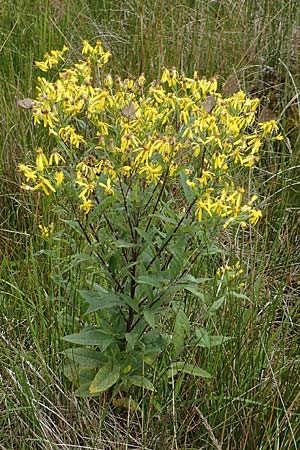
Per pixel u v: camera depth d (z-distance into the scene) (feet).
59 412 5.61
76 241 6.05
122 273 5.09
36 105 4.99
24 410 5.61
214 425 5.63
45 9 10.19
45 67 5.57
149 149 4.66
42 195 7.36
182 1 10.81
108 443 5.61
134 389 5.85
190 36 10.32
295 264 7.45
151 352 5.53
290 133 9.05
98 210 4.80
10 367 6.08
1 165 7.91
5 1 10.30
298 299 6.85
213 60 9.74
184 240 5.08
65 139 4.98
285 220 7.61
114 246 5.14
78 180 4.78
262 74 9.73
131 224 5.08
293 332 6.69
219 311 6.21
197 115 5.05
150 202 5.18
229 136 4.92
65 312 5.83
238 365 5.89
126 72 9.41
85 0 10.78
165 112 4.92
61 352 5.52
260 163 8.70
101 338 5.32
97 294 5.25
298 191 8.02
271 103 9.50
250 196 7.88
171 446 5.49
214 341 5.59
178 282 5.18
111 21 10.64
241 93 5.06
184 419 5.69
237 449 5.65
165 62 9.55
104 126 4.86
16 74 9.37
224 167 4.84
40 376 5.72
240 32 10.09
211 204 4.72
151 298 5.14
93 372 5.72
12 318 6.35
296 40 10.02
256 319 6.57
